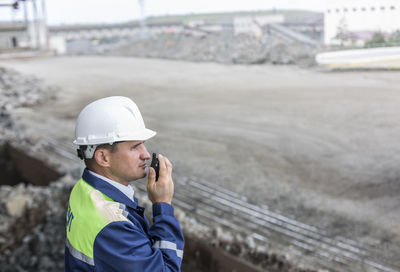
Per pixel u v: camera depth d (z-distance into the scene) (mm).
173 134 15773
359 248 7383
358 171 10969
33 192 8492
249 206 9414
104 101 1389
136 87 27500
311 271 5992
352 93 19609
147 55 46469
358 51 23328
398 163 11234
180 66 36188
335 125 15266
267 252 6305
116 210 1263
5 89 24562
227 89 24328
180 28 78312
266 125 16078
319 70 26141
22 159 13156
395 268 6707
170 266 1275
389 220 8281
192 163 12391
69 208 1358
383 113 15938
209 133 15555
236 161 12375
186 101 21891
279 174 11188
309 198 9617
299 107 18312
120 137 1321
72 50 65688
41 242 7699
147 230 1420
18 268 7324
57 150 13930
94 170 1372
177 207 9516
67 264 1325
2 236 7512
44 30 58125
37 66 41969
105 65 40625
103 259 1188
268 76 26984
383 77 21625
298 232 8086
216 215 9047
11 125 17312
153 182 1412
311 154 12531
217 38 43281
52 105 23094
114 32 82000
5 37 54000
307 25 44906
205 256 6527
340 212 8820
